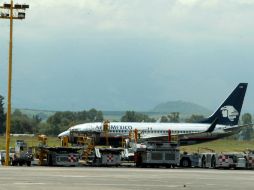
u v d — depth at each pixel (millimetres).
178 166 182750
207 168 176750
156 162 171000
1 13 170375
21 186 90812
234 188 95938
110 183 100375
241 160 171625
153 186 96312
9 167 151750
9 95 172250
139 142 190750
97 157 174500
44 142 182375
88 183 99250
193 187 96125
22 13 171375
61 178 109062
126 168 160875
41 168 146625
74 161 169375
